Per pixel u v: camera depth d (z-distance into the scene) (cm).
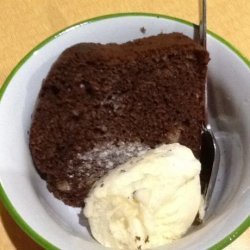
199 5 30
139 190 21
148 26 24
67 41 24
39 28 29
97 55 22
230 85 23
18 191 20
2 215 22
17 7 30
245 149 22
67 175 24
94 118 23
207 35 24
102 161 24
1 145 21
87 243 20
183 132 25
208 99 25
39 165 23
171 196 21
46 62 23
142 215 21
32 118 23
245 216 19
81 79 22
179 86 23
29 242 22
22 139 22
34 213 20
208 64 24
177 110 24
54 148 23
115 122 23
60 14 30
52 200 24
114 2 30
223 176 23
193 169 22
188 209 21
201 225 21
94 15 30
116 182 22
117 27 24
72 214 23
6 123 22
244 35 29
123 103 23
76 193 24
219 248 18
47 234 19
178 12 30
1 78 27
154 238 21
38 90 23
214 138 24
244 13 30
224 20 29
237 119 23
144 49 22
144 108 23
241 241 22
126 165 23
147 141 24
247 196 20
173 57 23
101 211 21
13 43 29
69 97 22
